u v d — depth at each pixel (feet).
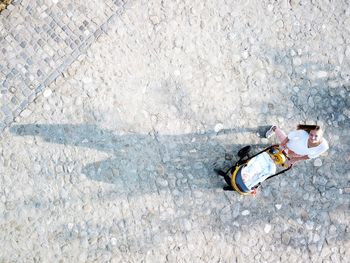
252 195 19.93
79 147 19.45
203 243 19.49
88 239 19.03
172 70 20.22
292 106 20.59
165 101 20.03
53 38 19.77
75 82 19.67
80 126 19.54
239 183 18.47
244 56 20.67
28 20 19.76
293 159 18.72
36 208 18.95
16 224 18.76
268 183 20.12
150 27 20.35
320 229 20.10
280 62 20.81
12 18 19.69
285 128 20.43
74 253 18.89
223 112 20.24
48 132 19.38
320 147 17.43
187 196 19.69
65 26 19.89
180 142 19.92
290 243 19.90
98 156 19.51
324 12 21.43
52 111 19.47
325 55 21.09
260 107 20.43
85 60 19.83
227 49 20.63
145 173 19.63
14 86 19.38
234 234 19.70
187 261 19.30
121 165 19.57
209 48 20.56
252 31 20.88
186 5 20.68
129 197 19.42
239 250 19.65
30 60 19.56
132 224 19.27
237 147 20.13
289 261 19.81
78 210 19.13
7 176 18.95
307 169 20.35
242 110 20.34
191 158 19.90
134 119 19.79
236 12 20.93
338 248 20.08
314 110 20.66
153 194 19.54
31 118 19.34
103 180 19.40
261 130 20.31
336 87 20.94
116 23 20.17
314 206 20.18
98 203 19.26
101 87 19.77
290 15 21.21
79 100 19.62
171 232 19.39
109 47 20.02
